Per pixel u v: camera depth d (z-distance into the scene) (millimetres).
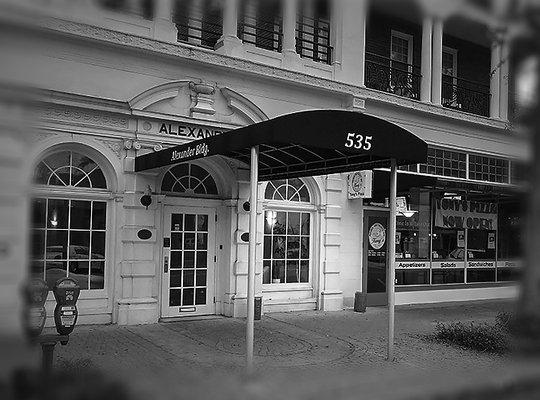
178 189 10359
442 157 14000
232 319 10250
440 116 13609
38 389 2701
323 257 11875
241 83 10773
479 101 14281
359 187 11820
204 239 10562
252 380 2842
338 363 7070
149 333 8758
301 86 11461
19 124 2572
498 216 15203
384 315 11508
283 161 9242
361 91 12320
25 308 2746
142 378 2863
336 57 12109
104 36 8984
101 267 9344
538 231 2945
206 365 6504
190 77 10148
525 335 3029
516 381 2855
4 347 2639
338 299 11953
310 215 11906
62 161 9055
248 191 10695
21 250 2658
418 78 14031
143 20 9422
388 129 7281
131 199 9461
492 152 13695
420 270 13930
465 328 8984
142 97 9469
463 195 13797
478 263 15016
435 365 6773
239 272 10555
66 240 9047
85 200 9227
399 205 12914
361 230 12516
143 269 9523
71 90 8844
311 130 6566
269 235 11375
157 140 9719
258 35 11297
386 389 2658
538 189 2900
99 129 9188
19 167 2635
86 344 7805
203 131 10195
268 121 6371
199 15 10219
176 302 10195
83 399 2771
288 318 10727
